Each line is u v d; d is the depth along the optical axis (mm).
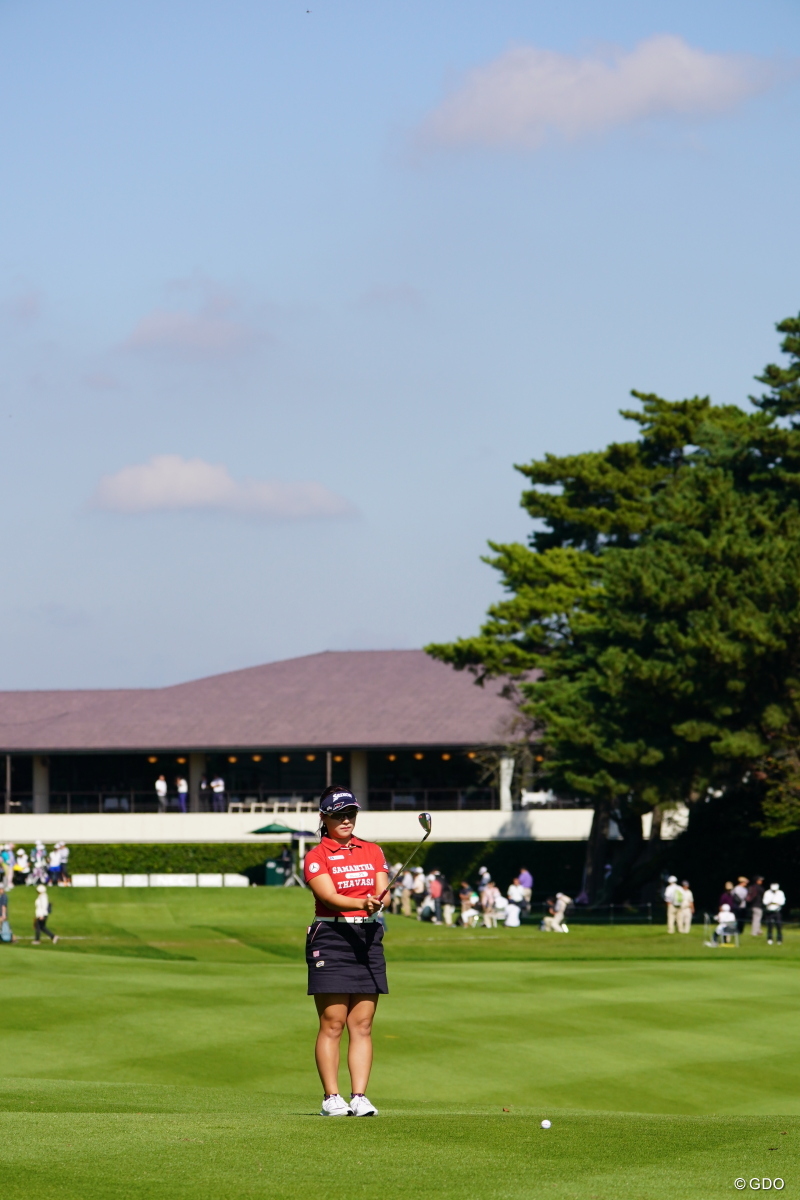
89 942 93750
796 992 62750
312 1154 17203
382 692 166875
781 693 110125
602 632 120750
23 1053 43656
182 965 73125
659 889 135375
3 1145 17703
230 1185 15273
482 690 164375
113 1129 19484
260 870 151625
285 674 175625
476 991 60969
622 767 113375
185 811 156625
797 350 127250
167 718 164875
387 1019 51656
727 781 118375
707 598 111875
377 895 21172
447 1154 17344
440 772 163500
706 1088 43406
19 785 169375
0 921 90500
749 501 116562
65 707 172750
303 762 166500
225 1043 45750
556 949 91938
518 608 130750
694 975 70062
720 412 142750
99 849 153625
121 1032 47219
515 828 153000
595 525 137875
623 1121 21797
